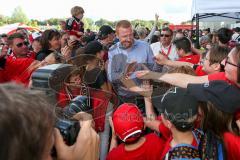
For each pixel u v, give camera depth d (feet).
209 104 5.24
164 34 16.70
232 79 5.38
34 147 1.74
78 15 19.67
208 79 6.50
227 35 16.58
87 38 18.97
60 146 2.92
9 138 1.60
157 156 6.51
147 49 10.30
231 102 5.13
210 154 5.03
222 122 5.19
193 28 44.42
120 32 10.13
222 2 21.70
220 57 8.48
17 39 11.59
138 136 6.57
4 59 8.79
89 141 3.20
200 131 5.39
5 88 1.79
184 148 5.12
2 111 1.61
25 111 1.70
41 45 12.01
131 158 6.60
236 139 5.10
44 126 1.84
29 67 7.84
